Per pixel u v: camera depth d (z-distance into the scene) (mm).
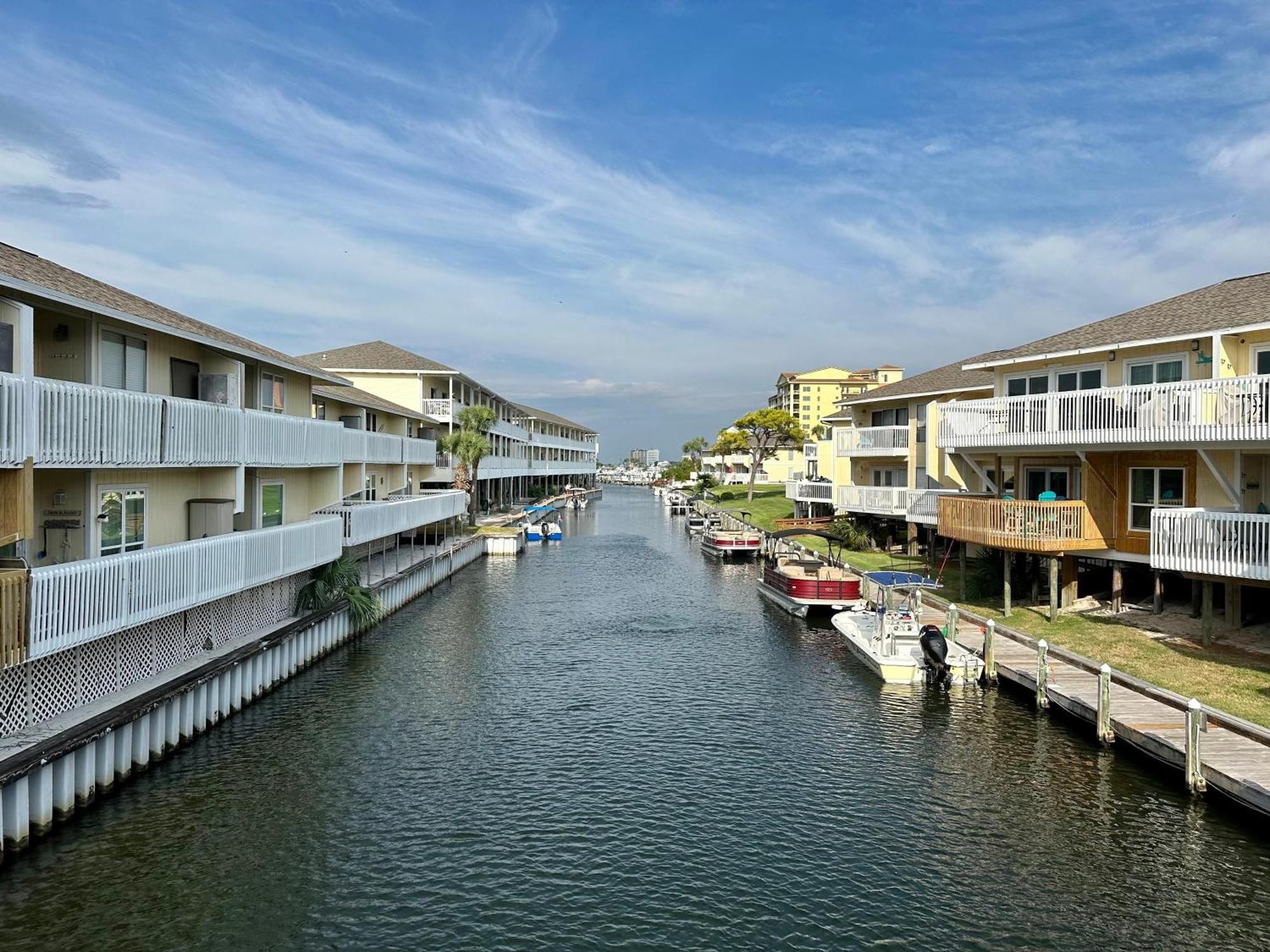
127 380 17484
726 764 17375
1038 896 12109
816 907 11914
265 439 21078
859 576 35438
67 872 12391
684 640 29531
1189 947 10859
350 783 16094
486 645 28234
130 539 17391
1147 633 21938
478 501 71250
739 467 135750
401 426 46375
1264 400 18328
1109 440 21953
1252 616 22078
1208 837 13461
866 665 25516
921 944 10984
